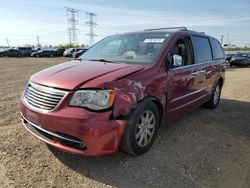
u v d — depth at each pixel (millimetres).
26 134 4105
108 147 2943
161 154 3604
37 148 3629
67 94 2920
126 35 4730
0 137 3963
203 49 5211
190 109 4762
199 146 3941
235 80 12102
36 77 3426
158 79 3555
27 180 2889
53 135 3010
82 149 2906
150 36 4359
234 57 24656
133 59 3904
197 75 4707
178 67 4086
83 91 2902
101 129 2842
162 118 3836
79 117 2801
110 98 2912
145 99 3328
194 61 4695
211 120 5234
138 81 3236
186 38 4551
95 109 2861
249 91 8766
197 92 4871
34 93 3229
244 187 2910
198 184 2936
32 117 3166
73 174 3047
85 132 2803
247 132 4617
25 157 3373
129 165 3273
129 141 3176
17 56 41375
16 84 9430
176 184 2922
